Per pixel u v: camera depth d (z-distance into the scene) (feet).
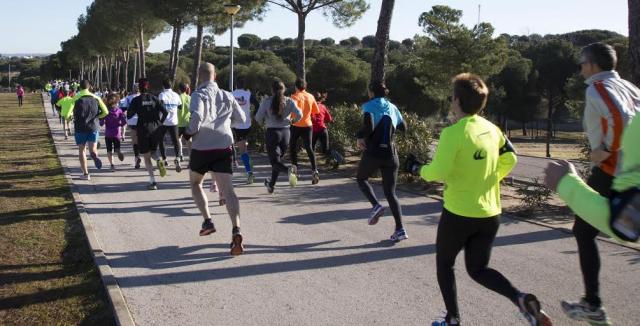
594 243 12.37
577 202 7.39
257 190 30.76
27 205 26.13
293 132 31.48
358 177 21.16
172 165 40.63
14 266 17.67
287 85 146.82
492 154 11.98
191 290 15.92
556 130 174.29
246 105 32.50
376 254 19.07
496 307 14.44
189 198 28.66
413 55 162.71
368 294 15.53
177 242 20.62
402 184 31.99
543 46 164.66
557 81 158.30
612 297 14.92
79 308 14.56
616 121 12.07
